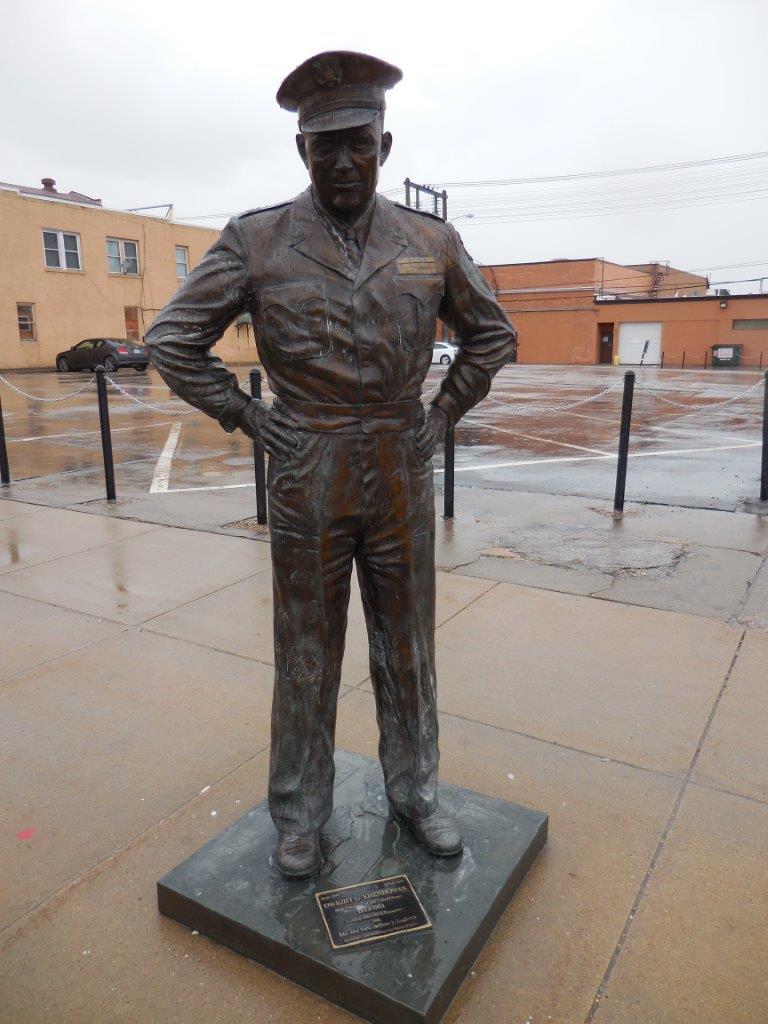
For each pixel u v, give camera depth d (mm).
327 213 1902
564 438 12148
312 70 1730
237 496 7555
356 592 4652
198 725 3260
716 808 2658
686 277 60875
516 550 5531
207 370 2010
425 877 2174
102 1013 1904
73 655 3936
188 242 34812
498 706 3350
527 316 43844
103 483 8367
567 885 2303
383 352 1958
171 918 2193
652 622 4199
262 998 1932
